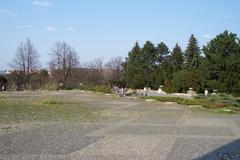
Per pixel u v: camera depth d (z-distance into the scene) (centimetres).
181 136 1709
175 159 1216
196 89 6181
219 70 5512
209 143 1533
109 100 4444
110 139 1586
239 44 5625
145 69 9781
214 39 5684
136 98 4853
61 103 3650
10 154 1231
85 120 2284
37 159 1165
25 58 8106
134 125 2089
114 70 10881
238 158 1249
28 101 3819
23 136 1620
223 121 2388
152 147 1414
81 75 9231
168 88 6781
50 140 1528
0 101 3772
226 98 4016
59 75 8756
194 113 2938
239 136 1738
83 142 1496
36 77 7931
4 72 9400
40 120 2222
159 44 10588
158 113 2872
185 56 10012
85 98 4747
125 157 1225
